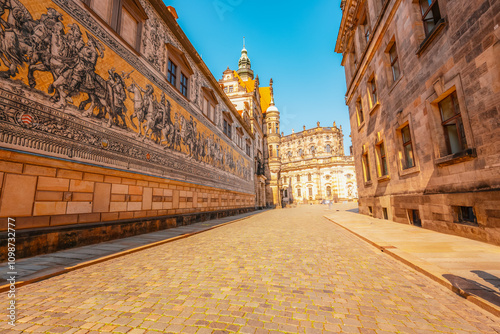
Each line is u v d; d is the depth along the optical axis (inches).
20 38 212.8
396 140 429.7
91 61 288.7
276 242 298.4
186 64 544.4
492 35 219.9
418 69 344.8
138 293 135.2
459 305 116.3
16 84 207.6
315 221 592.7
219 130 766.5
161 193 430.9
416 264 172.9
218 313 110.3
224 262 201.9
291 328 96.9
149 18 422.0
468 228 257.9
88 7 286.8
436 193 315.6
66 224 253.1
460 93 259.3
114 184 321.4
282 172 2751.0
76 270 180.5
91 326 99.3
